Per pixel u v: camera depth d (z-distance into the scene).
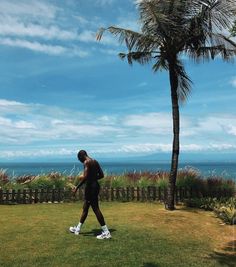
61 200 18.42
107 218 14.09
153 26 15.47
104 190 19.00
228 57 16.59
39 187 18.98
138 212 15.48
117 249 10.27
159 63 17.50
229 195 19.81
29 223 12.92
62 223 12.98
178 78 17.17
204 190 19.41
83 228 12.26
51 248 10.12
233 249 11.26
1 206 16.86
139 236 11.61
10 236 11.15
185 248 10.92
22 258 9.34
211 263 9.86
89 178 11.16
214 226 13.85
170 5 15.31
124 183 19.91
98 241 10.85
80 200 18.58
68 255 9.64
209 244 11.60
